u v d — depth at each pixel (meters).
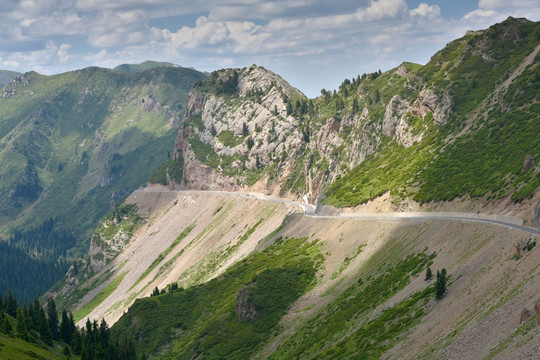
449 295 112.69
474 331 90.75
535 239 103.75
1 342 140.12
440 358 90.25
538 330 77.00
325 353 127.88
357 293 154.88
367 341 120.06
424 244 151.38
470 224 139.75
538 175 139.62
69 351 164.75
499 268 106.31
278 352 154.88
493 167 171.75
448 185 179.00
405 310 121.31
